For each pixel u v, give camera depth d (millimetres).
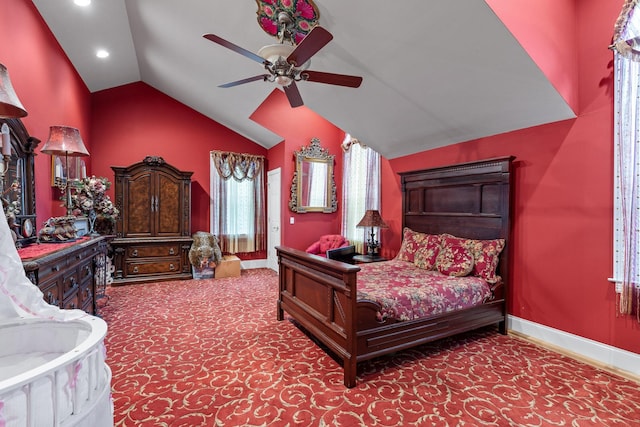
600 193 2500
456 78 2768
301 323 2889
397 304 2416
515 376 2287
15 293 1140
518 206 3066
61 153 2951
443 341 2924
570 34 2588
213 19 3254
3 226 1118
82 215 3496
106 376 1043
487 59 2457
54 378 797
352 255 5129
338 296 2346
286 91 2723
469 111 3111
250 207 6223
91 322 1102
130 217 4934
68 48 3900
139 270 4992
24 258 1761
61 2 3180
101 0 3291
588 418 1822
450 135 3625
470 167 3430
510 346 2811
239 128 5996
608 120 2455
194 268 5324
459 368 2404
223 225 5988
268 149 6449
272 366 2402
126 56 4559
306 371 2334
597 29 2521
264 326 3227
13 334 1122
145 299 4137
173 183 5191
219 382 2174
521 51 2285
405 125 3789
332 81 2533
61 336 1152
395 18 2400
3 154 2076
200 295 4344
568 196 2691
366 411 1873
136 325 3232
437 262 3379
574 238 2656
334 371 2338
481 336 3051
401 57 2766
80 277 2723
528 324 2979
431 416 1830
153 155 5605
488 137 3346
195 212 5914
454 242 3371
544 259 2861
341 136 6145
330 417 1814
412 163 4410
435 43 2484
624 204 2322
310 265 2732
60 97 3746
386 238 4949
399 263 3777
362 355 2234
